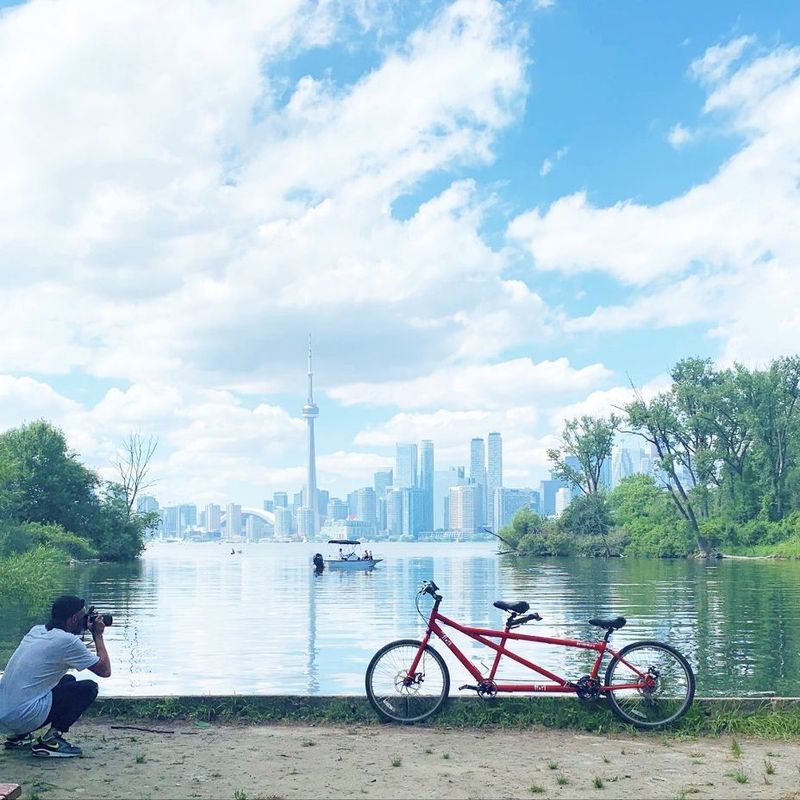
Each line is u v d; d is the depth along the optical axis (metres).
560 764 7.70
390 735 8.77
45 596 33.75
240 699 9.43
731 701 9.21
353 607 35.31
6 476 50.53
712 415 93.69
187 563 105.00
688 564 79.69
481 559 108.38
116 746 8.27
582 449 109.50
